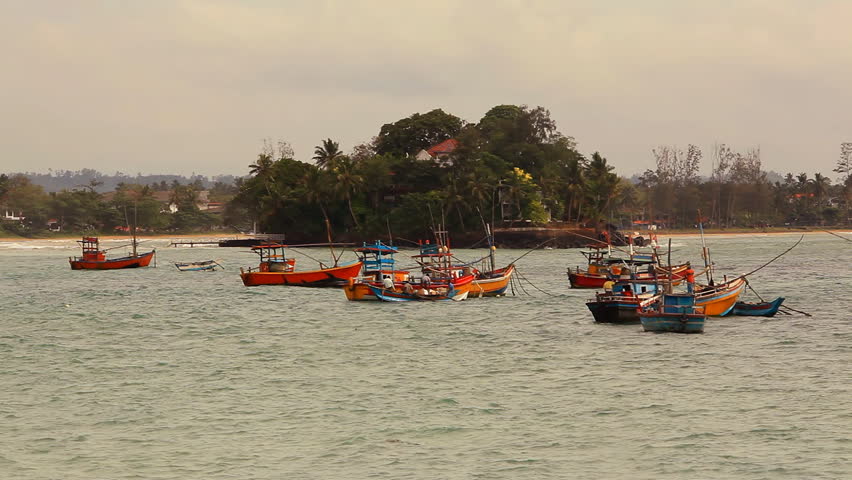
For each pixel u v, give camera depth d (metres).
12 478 62.03
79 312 155.88
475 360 102.00
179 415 78.00
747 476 60.47
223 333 127.94
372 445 68.56
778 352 102.69
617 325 126.94
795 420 73.00
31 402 83.38
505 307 153.38
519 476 61.41
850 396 80.56
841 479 59.34
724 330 118.94
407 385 88.75
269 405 81.19
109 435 72.00
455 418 75.69
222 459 65.75
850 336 113.00
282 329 131.25
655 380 88.69
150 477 62.12
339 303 165.38
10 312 157.12
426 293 162.25
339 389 87.38
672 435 69.75
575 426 72.75
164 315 150.38
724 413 75.62
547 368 96.06
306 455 66.44
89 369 99.88
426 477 61.44
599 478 60.84
